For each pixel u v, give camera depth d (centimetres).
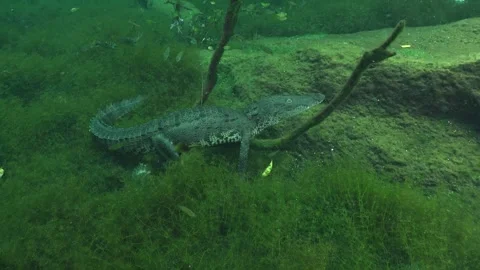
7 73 340
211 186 194
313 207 190
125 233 182
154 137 232
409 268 165
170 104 307
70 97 309
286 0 577
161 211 190
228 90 306
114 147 239
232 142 239
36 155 242
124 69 341
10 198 204
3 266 167
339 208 183
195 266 165
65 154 244
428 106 247
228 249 174
